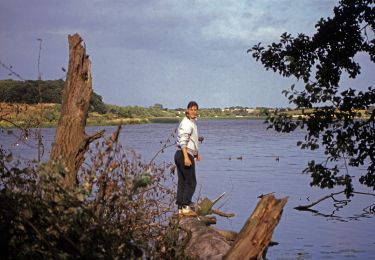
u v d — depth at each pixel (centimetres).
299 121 1034
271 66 1066
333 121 1027
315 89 1021
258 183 2961
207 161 4703
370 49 1045
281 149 6556
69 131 648
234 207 1973
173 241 639
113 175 582
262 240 595
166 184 2094
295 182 3027
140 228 635
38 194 468
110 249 460
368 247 1384
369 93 1011
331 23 1039
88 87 676
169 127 16825
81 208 457
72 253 447
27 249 422
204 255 815
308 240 1472
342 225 1716
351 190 1041
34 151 3819
